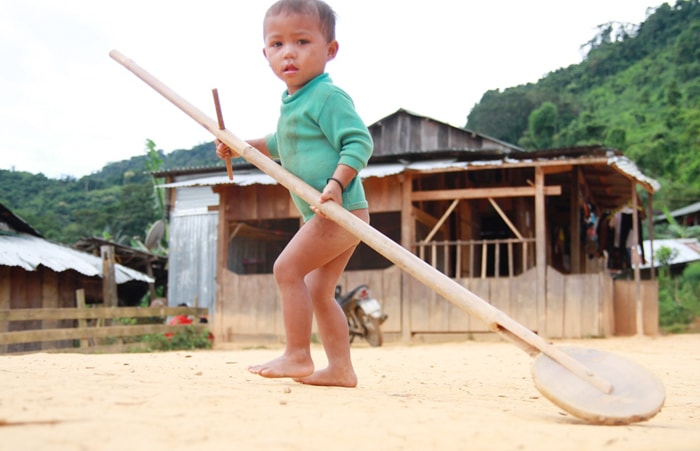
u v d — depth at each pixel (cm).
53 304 1542
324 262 312
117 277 1677
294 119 313
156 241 2194
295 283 307
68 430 160
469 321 1280
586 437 185
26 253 1440
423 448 162
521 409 258
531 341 235
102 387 243
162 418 182
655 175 4169
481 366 592
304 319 307
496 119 5028
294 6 313
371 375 454
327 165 307
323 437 169
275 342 1367
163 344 1202
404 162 1456
